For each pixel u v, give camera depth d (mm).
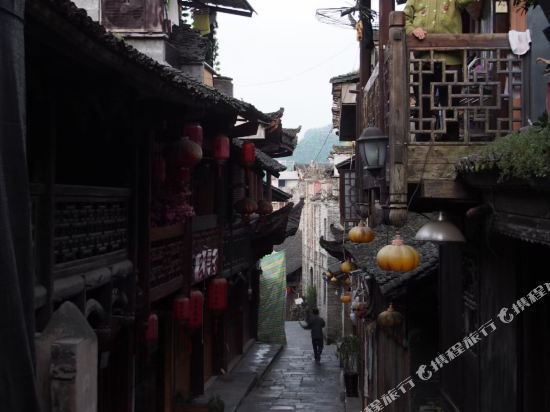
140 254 8727
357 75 17656
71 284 6504
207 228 12703
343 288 25688
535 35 6137
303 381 20047
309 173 42031
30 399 3781
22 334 3768
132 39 13414
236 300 21828
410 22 7105
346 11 10750
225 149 12055
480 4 8023
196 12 16797
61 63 5801
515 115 6656
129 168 8398
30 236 4043
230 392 17203
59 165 8602
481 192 6043
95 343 4480
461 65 7055
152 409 12578
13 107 3945
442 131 6281
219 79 18109
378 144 6852
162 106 8195
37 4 4293
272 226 20234
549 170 3758
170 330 13891
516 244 5953
